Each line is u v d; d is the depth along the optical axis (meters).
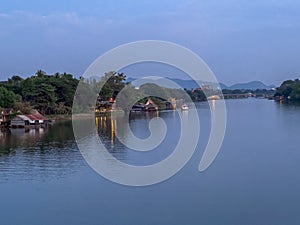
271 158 36.44
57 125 69.00
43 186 28.39
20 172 32.84
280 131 54.69
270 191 26.22
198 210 23.11
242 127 59.88
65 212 23.14
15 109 71.19
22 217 22.48
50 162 36.50
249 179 29.08
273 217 22.02
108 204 24.19
